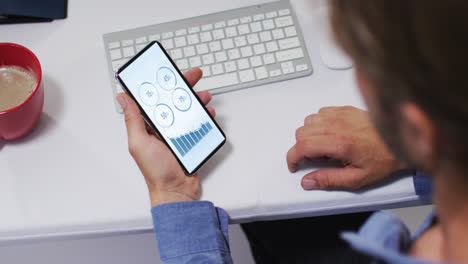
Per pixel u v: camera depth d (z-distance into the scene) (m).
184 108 0.63
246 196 0.63
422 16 0.21
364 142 0.60
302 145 0.61
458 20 0.20
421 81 0.22
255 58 0.69
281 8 0.72
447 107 0.22
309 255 0.74
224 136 0.64
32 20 0.72
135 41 0.70
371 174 0.61
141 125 0.62
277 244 0.76
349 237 0.32
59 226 0.61
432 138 0.25
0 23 0.72
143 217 0.62
